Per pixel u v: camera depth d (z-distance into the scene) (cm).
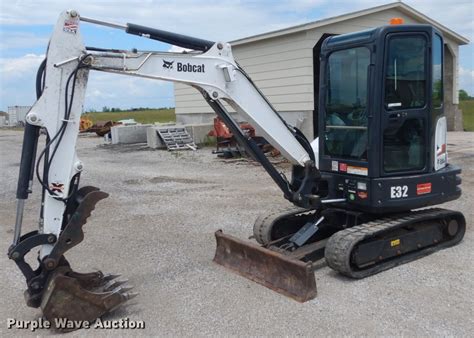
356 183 571
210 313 464
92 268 599
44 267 441
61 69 441
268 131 545
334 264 525
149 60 479
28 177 439
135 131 2259
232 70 514
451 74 2083
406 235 577
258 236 623
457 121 2123
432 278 528
